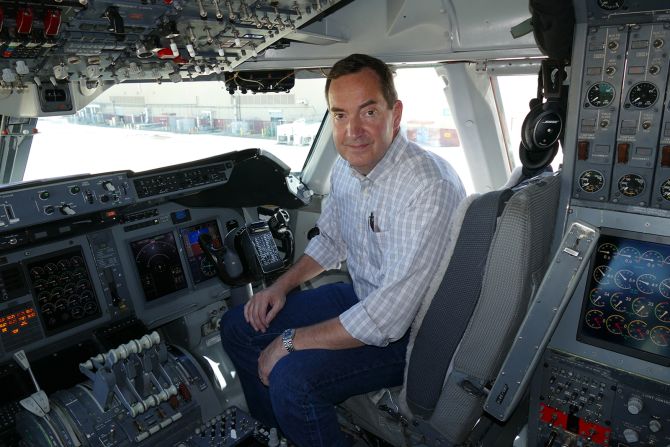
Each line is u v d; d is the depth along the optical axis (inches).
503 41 103.4
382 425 88.0
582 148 72.9
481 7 102.0
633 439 72.4
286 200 141.3
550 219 74.1
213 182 118.0
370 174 80.4
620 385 72.8
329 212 99.3
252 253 114.4
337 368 77.3
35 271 97.3
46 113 98.6
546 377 80.0
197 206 123.6
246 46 101.0
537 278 72.7
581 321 75.8
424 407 77.0
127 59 94.3
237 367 99.2
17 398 94.7
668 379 69.8
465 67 117.6
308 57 120.0
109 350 97.1
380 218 80.9
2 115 105.7
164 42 86.3
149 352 94.2
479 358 71.1
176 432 94.6
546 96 73.5
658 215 69.0
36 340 96.9
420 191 74.3
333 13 111.9
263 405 97.7
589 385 75.7
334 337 76.6
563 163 75.5
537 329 70.6
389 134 77.0
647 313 70.7
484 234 67.2
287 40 116.2
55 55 83.0
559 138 77.4
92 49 84.2
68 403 89.9
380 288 74.8
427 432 80.7
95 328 104.9
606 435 75.4
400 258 74.4
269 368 80.9
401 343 83.6
